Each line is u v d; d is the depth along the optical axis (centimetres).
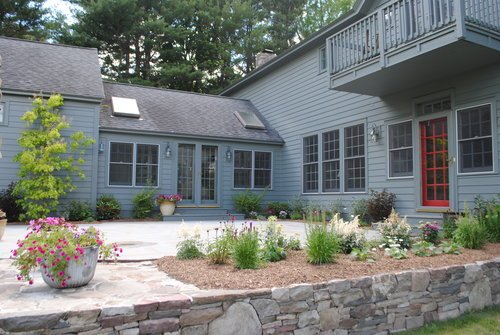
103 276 375
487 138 728
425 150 857
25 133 956
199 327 283
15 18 2028
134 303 268
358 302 346
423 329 364
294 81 1317
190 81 2158
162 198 1145
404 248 500
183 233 457
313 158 1223
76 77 1130
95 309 255
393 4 739
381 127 964
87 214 1045
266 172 1373
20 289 324
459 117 780
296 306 319
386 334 355
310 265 404
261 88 1526
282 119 1381
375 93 938
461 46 641
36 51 1204
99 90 1100
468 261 439
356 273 373
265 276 356
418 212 845
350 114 1065
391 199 900
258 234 473
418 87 870
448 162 791
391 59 738
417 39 683
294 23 2588
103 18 2012
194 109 1407
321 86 1180
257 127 1392
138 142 1170
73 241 332
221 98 1568
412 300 374
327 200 1131
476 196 732
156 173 1198
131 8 2016
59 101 992
